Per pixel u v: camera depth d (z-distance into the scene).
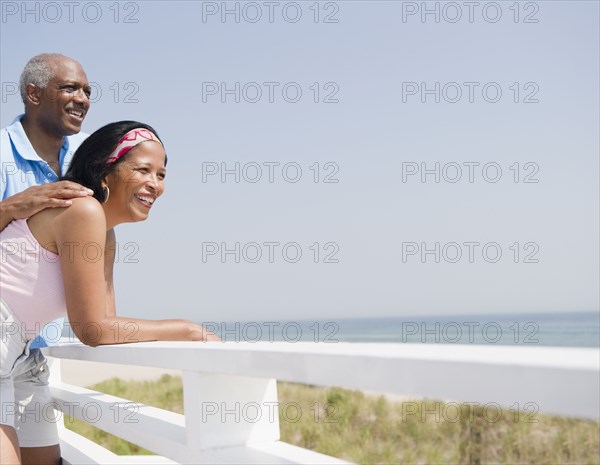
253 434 1.17
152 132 1.83
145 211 1.79
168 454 1.25
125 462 1.85
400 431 7.30
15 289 1.60
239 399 1.17
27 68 2.88
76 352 1.74
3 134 2.70
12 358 1.63
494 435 6.74
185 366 1.14
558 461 6.15
